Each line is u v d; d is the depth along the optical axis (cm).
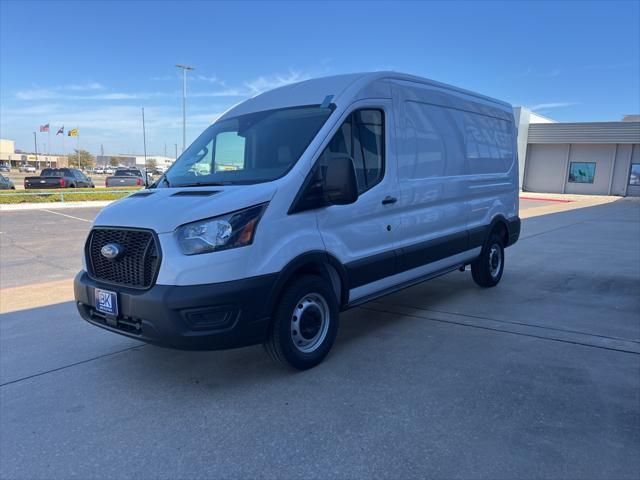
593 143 3544
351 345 475
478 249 660
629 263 889
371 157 467
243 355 456
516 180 777
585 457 285
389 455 291
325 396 368
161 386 394
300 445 304
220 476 276
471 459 285
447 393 369
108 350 476
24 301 659
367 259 461
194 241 346
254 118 470
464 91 636
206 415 345
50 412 354
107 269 387
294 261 385
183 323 342
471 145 637
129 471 282
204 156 472
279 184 384
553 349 457
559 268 848
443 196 573
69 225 1591
